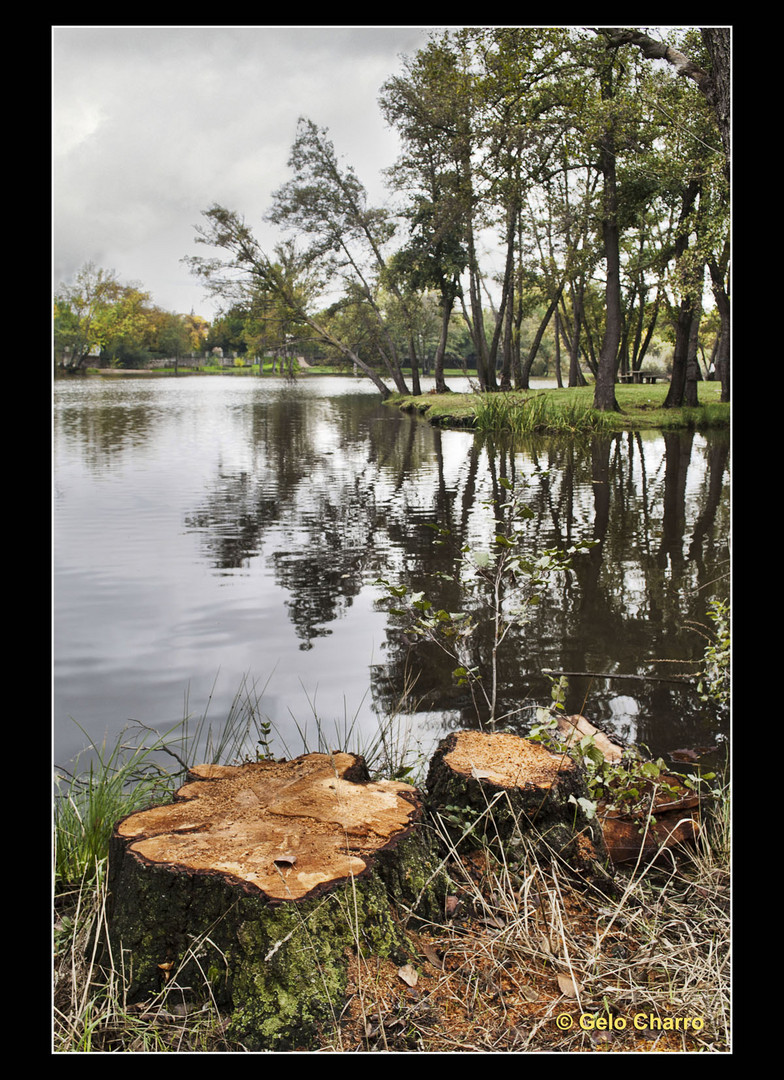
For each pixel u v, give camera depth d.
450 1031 2.02
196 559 7.46
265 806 2.48
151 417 25.27
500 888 2.41
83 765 3.49
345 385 55.72
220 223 35.00
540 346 62.38
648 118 16.81
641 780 3.04
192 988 2.11
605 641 5.14
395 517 9.52
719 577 6.62
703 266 19.28
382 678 4.60
